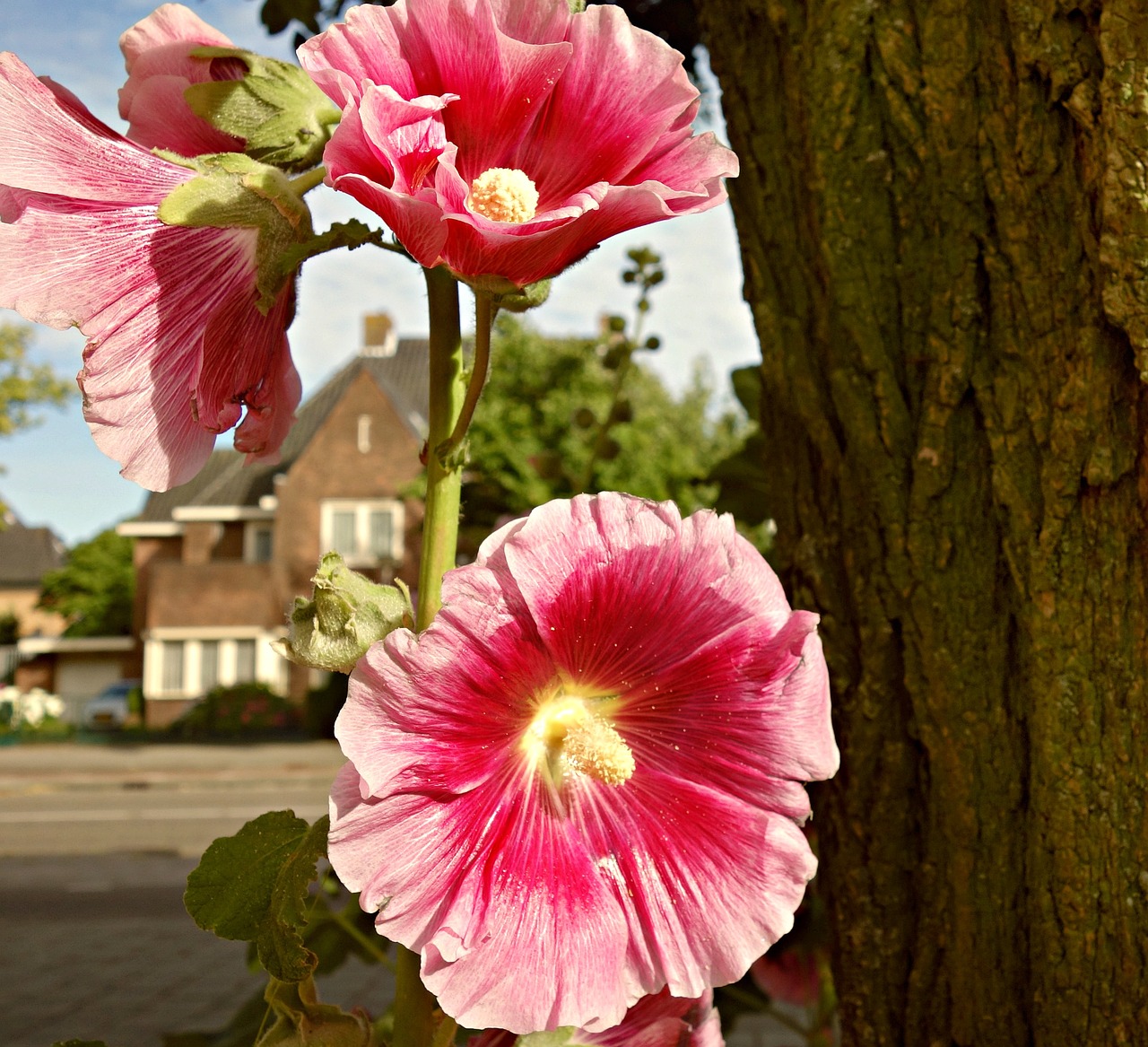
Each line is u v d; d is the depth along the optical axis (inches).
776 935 37.9
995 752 51.1
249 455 47.3
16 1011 227.5
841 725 56.6
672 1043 45.9
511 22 38.5
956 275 52.5
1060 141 49.6
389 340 1150.3
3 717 1055.6
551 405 672.4
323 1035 41.3
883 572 54.7
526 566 36.9
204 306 41.3
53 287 38.7
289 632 39.3
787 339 58.9
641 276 98.9
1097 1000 47.3
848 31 54.4
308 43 36.3
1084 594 48.7
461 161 40.0
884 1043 54.3
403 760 35.2
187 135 46.8
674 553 38.4
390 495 975.6
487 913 36.2
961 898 51.5
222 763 714.2
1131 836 47.0
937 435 52.9
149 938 295.1
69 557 1342.3
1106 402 48.3
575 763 38.6
